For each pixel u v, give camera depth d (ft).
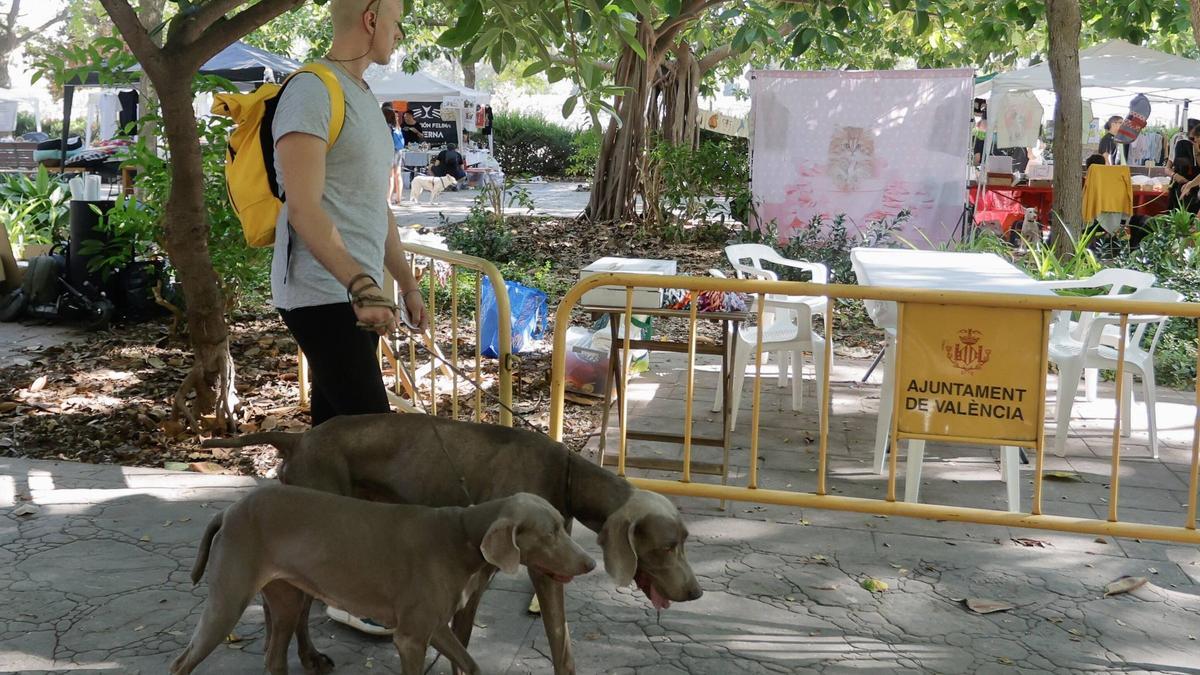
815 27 32.65
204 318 18.45
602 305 17.26
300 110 9.91
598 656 11.14
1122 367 12.69
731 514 15.51
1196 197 42.70
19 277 30.04
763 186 42.45
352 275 9.87
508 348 13.51
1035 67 43.45
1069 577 13.47
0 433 18.69
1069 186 33.78
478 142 94.12
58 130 119.85
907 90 40.70
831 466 18.19
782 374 23.16
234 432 18.92
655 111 57.57
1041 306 12.67
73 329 27.99
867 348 27.61
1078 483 17.46
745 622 12.03
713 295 20.89
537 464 9.59
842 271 36.81
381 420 9.91
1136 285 19.81
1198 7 26.96
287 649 10.03
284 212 10.56
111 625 11.43
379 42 10.71
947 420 13.26
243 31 17.20
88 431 18.94
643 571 9.24
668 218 51.55
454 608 8.97
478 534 8.66
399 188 68.80
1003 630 11.98
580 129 61.93
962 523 15.33
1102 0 39.91
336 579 8.93
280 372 24.06
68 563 12.94
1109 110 68.08
